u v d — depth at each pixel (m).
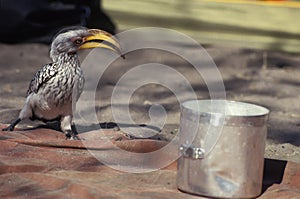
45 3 9.55
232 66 9.01
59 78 4.74
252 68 9.00
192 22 9.68
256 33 9.62
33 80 4.87
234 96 7.59
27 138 4.84
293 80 8.51
